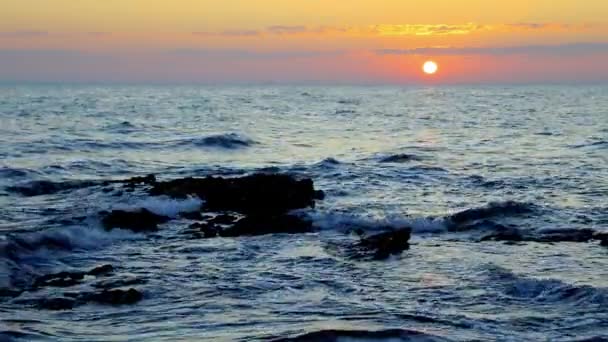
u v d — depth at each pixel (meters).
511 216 26.84
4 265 19.05
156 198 28.09
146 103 114.31
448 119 82.00
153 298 17.06
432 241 23.59
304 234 24.45
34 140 48.66
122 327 15.06
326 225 25.66
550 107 112.00
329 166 39.75
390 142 55.72
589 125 71.62
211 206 28.17
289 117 83.38
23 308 16.14
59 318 15.56
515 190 33.09
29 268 19.47
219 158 45.66
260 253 21.64
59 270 19.58
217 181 29.38
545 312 16.08
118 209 26.19
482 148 50.66
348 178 36.00
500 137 59.00
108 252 21.75
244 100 135.75
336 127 69.50
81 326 15.09
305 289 17.89
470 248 22.44
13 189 31.45
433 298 17.17
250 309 16.27
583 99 150.88
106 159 42.12
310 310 16.14
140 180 32.41
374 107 111.62
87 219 24.48
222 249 22.12
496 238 23.67
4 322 15.12
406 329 14.55
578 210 28.12
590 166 40.84
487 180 35.56
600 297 16.64
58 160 41.09
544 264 20.17
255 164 42.69
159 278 18.73
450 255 21.44
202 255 21.42
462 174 37.62
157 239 23.48
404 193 32.31
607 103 127.88
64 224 24.25
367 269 19.81
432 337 14.20
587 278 18.55
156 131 60.50
